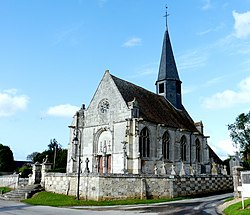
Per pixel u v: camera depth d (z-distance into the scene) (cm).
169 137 4353
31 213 1917
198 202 2638
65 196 2883
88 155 4109
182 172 3759
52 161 7538
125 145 3616
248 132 4484
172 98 5253
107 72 4231
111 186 2733
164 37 5612
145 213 1900
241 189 1873
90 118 4244
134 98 3878
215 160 5859
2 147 7788
